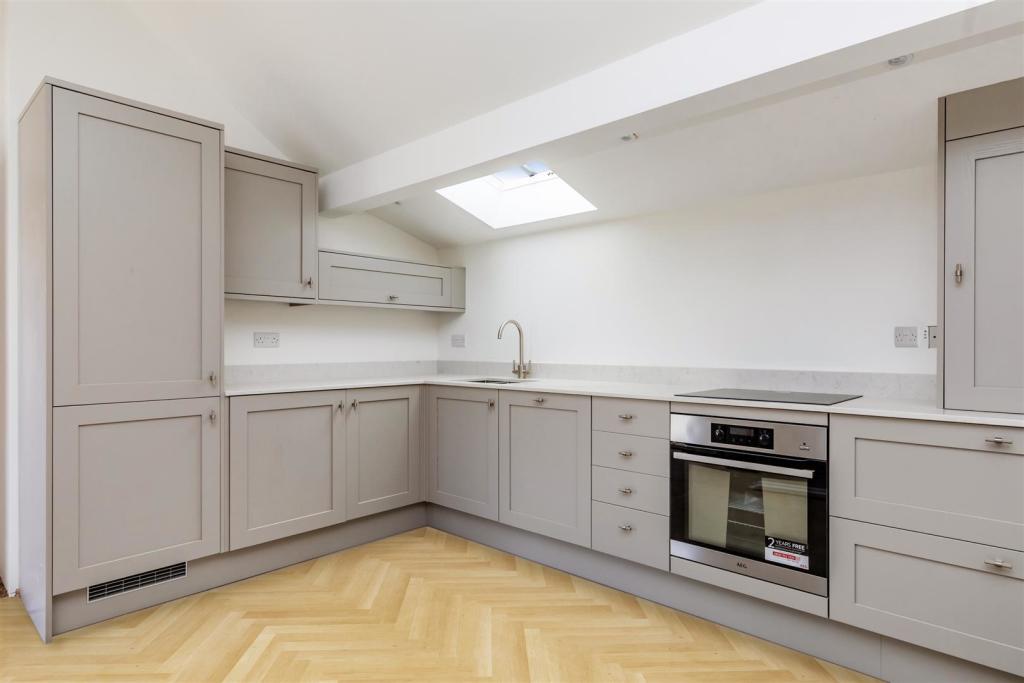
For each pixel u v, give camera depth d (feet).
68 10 9.32
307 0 8.20
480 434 11.18
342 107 10.18
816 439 7.16
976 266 6.65
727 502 7.95
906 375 8.54
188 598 8.79
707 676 6.81
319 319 12.83
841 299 9.24
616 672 6.86
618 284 12.04
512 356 13.92
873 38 5.64
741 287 10.34
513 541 10.85
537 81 8.39
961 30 5.48
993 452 5.99
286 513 9.91
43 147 7.47
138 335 8.19
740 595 7.96
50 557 7.45
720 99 6.98
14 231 8.79
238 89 10.72
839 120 7.89
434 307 14.03
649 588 8.92
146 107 8.25
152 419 8.34
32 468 8.07
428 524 12.59
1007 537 5.90
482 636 7.69
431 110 9.60
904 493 6.53
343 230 13.23
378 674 6.78
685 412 8.33
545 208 12.50
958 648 6.17
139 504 8.23
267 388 9.84
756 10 6.40
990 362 6.56
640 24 7.04
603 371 12.17
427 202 12.80
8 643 7.41
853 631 7.03
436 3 7.61
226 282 10.00
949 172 6.83
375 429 11.35
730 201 10.49
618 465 9.09
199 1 9.05
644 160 9.70
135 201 8.16
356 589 9.18
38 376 7.75
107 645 7.39
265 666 6.93
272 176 10.68
